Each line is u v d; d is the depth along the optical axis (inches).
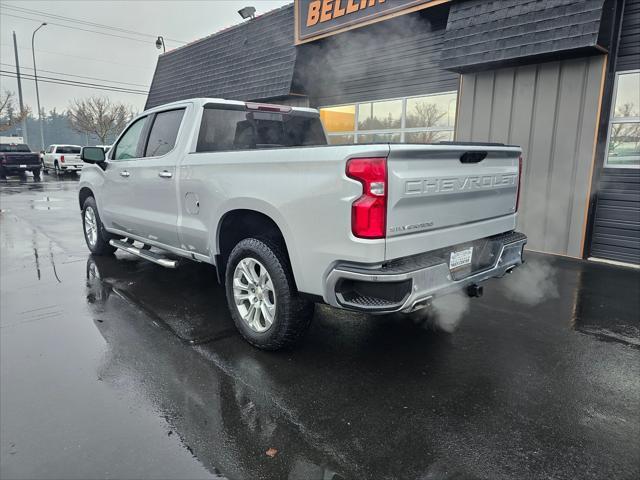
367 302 100.3
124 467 82.8
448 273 109.5
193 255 155.4
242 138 167.0
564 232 244.5
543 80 240.8
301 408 101.8
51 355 125.6
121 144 200.4
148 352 128.0
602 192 236.4
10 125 1213.1
